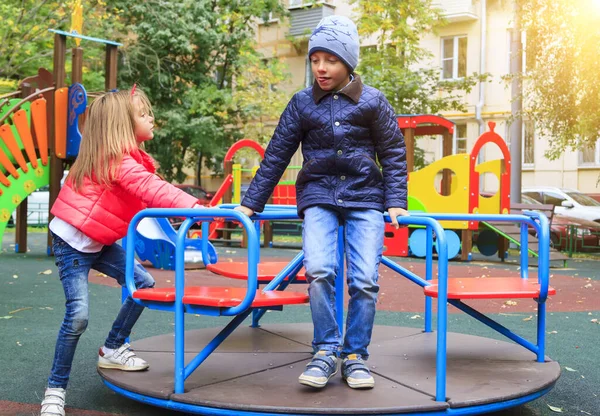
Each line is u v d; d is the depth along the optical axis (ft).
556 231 53.21
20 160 35.09
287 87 92.17
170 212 10.15
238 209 11.18
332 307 10.53
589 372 14.14
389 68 62.90
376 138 10.96
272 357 12.50
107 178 10.50
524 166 77.15
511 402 9.91
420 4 64.28
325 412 9.07
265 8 87.15
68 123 36.99
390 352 12.88
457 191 43.65
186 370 10.11
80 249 10.65
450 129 47.21
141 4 77.10
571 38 48.42
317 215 10.71
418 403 9.37
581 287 29.73
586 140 50.49
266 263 15.40
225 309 9.66
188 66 83.20
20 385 12.57
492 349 13.28
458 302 11.98
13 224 71.97
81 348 15.69
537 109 51.96
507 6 76.48
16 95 38.42
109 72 39.68
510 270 37.45
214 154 79.92
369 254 10.53
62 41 37.24
